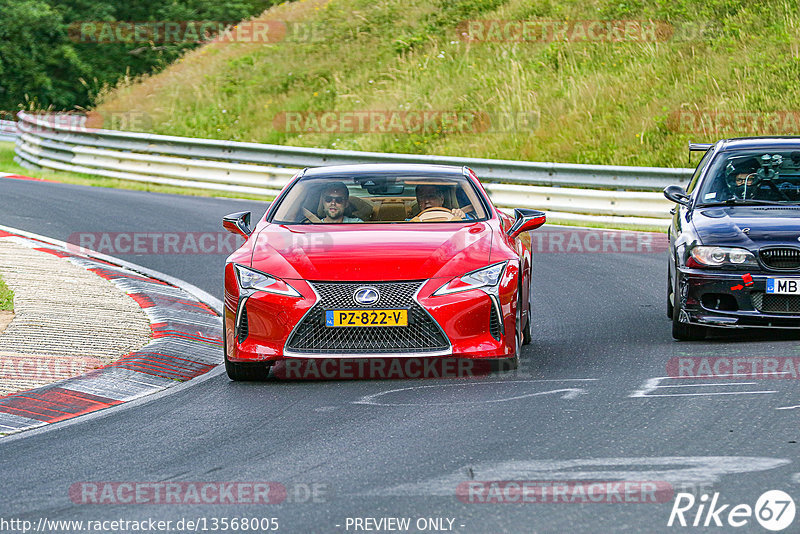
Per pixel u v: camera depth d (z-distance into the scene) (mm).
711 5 90125
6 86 136375
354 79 99062
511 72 89562
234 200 64875
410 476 16234
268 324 23547
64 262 40969
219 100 101375
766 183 29656
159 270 42000
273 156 70188
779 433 17734
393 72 97625
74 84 141750
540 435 18375
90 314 31781
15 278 36719
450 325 23172
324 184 27859
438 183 27891
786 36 81062
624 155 71438
